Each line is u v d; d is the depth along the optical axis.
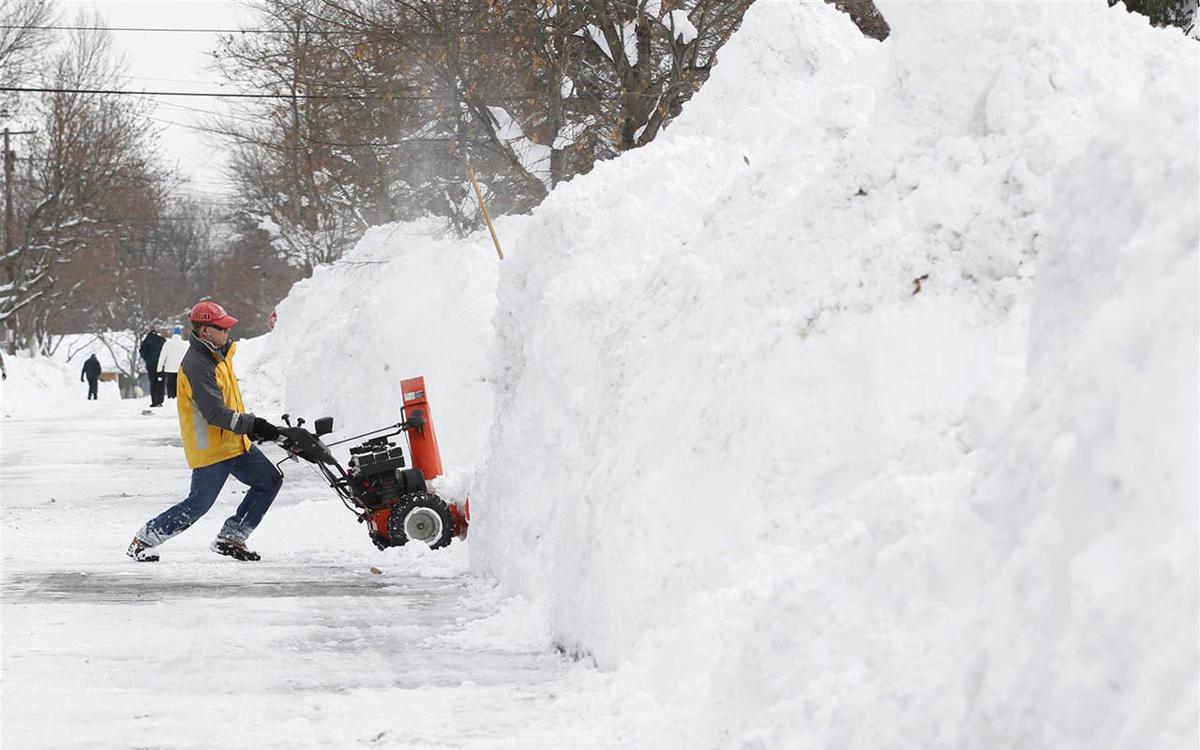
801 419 11.31
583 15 50.75
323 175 79.88
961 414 9.81
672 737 9.12
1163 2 30.31
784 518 11.01
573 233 18.19
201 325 20.58
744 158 19.25
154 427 59.91
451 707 10.83
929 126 12.10
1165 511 5.30
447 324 35.38
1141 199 6.40
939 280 11.21
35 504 30.14
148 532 20.55
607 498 12.63
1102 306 6.32
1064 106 11.20
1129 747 4.91
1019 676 5.67
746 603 10.05
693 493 11.84
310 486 33.97
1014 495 6.55
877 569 8.06
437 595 16.98
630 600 11.70
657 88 50.78
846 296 11.56
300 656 13.01
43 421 65.69
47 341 155.12
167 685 11.69
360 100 56.91
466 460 31.62
